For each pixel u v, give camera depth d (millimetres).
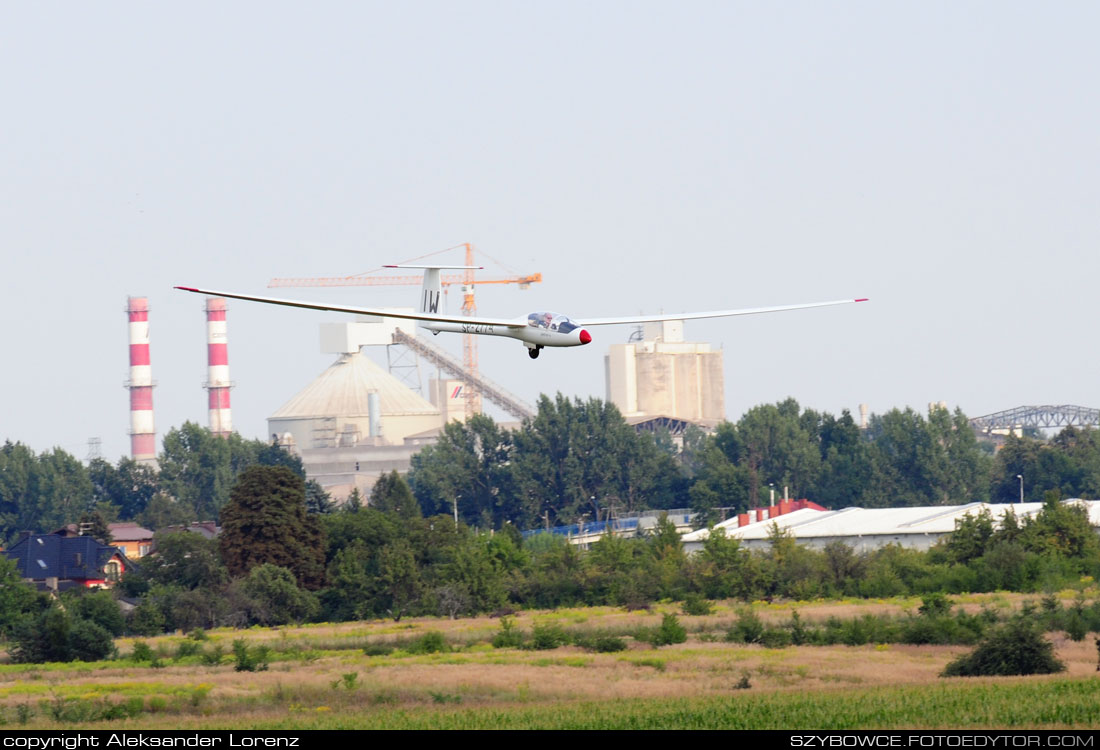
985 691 194875
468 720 186125
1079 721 160875
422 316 191250
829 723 166625
